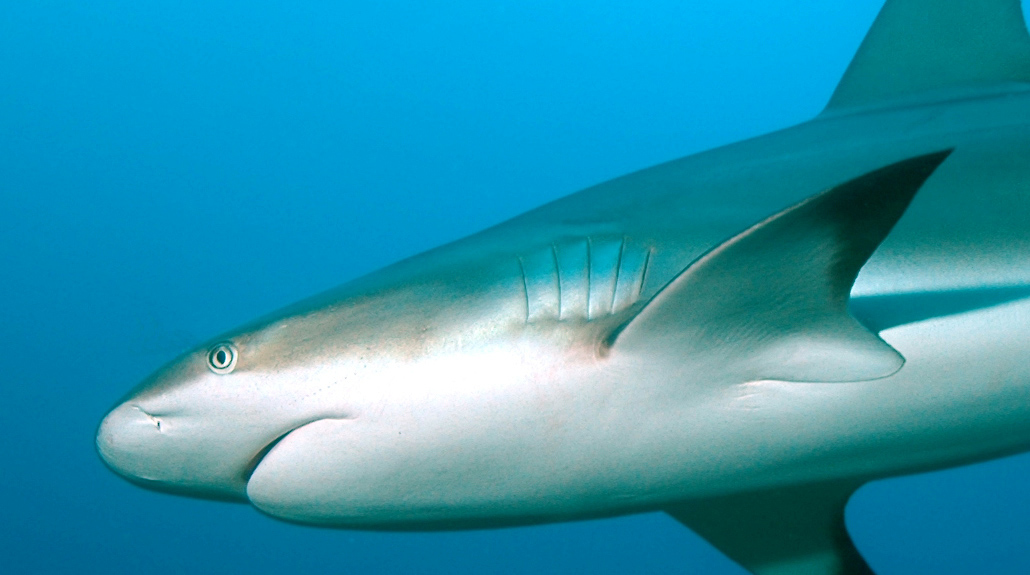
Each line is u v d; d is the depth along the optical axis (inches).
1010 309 63.2
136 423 63.5
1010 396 63.9
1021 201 64.5
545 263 63.5
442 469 63.5
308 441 63.4
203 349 63.6
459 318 63.0
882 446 64.7
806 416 63.3
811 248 59.4
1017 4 72.3
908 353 63.3
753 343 61.9
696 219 64.2
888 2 74.4
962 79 72.7
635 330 61.4
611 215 64.9
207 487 65.2
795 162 66.3
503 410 62.8
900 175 56.8
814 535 74.3
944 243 64.0
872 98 73.8
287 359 63.1
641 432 63.2
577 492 64.6
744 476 65.1
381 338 63.0
